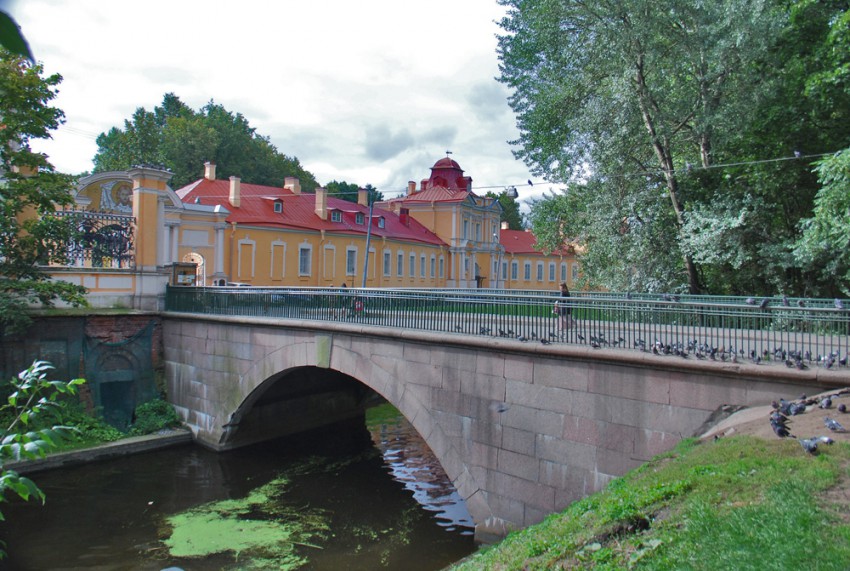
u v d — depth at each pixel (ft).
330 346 47.78
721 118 55.57
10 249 56.18
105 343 62.80
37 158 56.08
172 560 37.76
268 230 123.65
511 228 302.25
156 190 69.36
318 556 38.78
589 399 32.68
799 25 56.49
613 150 61.11
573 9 64.13
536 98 75.31
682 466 22.29
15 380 17.85
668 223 65.05
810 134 56.08
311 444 65.36
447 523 44.57
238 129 198.08
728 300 51.65
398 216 181.78
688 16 57.93
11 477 15.48
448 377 39.22
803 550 14.93
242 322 56.39
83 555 38.09
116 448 57.16
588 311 33.73
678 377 29.68
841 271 51.31
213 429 60.59
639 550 17.44
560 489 33.65
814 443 19.71
